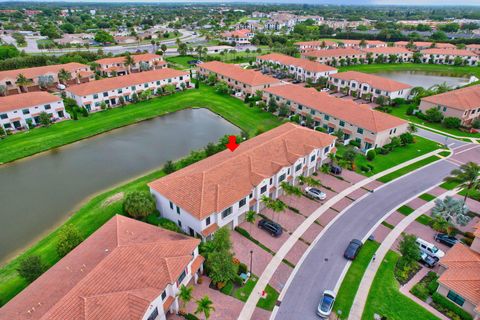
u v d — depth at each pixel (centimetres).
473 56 14462
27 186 5562
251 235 4250
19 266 3694
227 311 3219
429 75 13762
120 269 2973
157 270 3055
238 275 3609
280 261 3847
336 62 14112
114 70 12144
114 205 4859
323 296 3309
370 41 17662
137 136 7538
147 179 5600
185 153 6700
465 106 7738
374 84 9725
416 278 3622
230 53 16412
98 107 8900
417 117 8475
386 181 5462
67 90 8906
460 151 6562
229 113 8825
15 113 7419
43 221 4712
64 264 3209
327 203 4909
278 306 3288
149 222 4347
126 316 2633
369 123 6569
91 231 4359
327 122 7400
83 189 5462
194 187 4156
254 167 4659
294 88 8731
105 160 6412
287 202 4934
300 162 5141
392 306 3275
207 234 3881
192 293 3394
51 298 2755
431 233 4284
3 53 13212
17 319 2617
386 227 4403
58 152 6744
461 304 3181
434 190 5219
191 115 8938
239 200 4184
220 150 6084
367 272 3688
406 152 6519
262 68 13612
